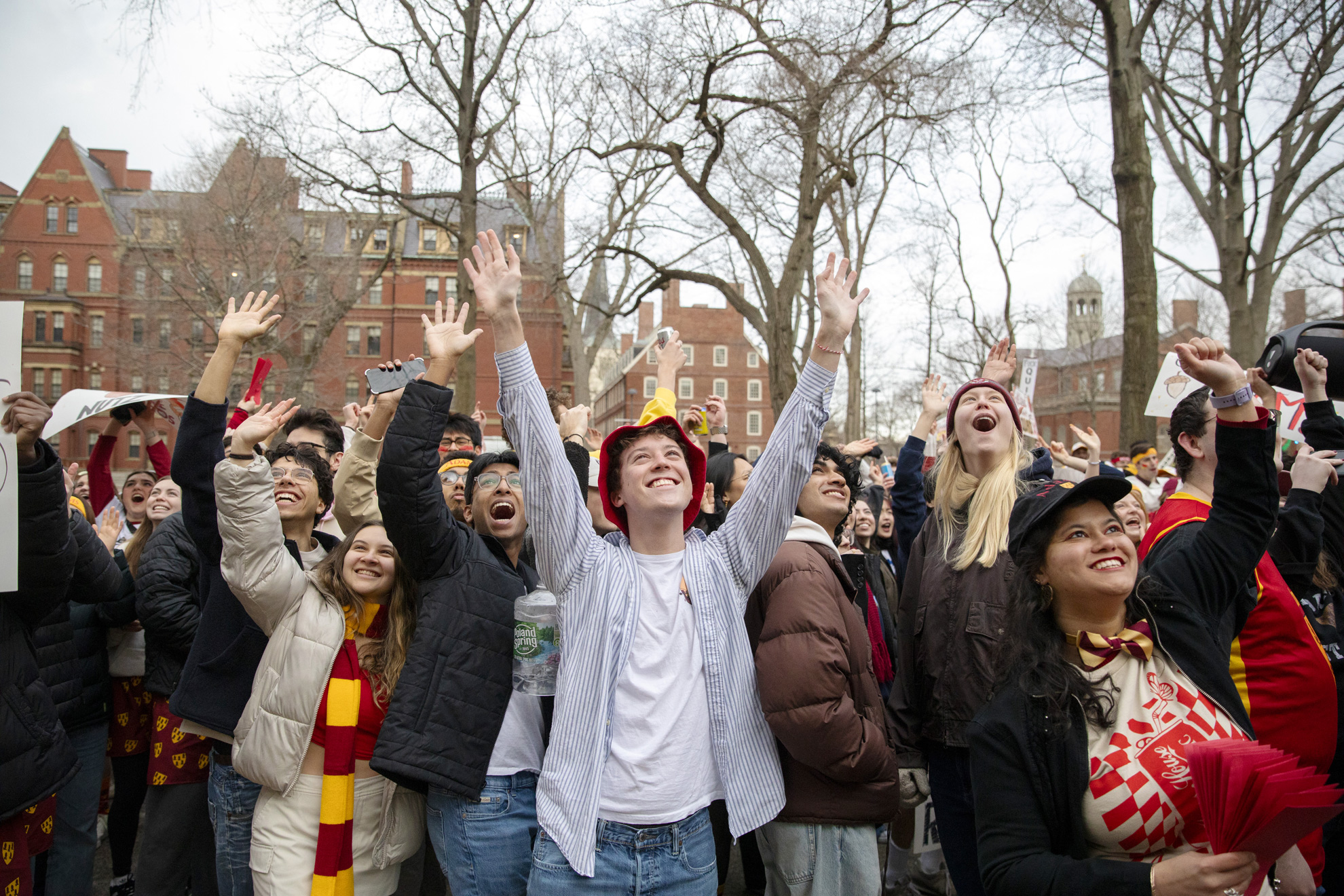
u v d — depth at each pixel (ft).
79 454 146.51
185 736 11.57
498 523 10.51
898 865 11.59
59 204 153.48
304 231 88.33
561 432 13.25
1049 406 188.03
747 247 51.37
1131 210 30.58
